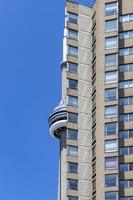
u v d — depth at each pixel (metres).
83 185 108.75
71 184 108.44
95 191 103.69
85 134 112.69
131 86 105.88
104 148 102.56
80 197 107.75
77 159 110.50
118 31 110.38
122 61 108.25
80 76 116.81
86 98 115.44
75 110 113.88
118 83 106.44
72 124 112.75
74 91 115.31
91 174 109.69
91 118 113.88
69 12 121.19
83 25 121.19
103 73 108.12
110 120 104.00
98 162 102.06
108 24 111.31
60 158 167.25
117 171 99.88
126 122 103.62
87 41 120.00
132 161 100.50
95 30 116.44
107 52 109.19
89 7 123.12
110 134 103.12
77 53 118.38
